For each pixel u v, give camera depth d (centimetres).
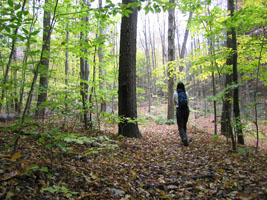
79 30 468
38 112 479
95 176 246
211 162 321
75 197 199
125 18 491
